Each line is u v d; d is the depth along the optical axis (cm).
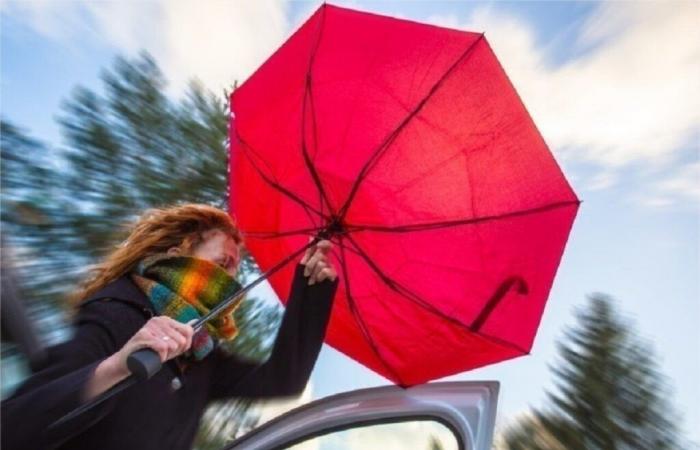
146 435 154
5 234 143
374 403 207
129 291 168
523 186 193
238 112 224
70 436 131
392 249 208
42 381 133
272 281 232
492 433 190
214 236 197
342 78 202
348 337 225
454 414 194
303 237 222
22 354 136
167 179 518
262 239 231
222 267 189
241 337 427
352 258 213
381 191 204
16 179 427
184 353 173
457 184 198
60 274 387
